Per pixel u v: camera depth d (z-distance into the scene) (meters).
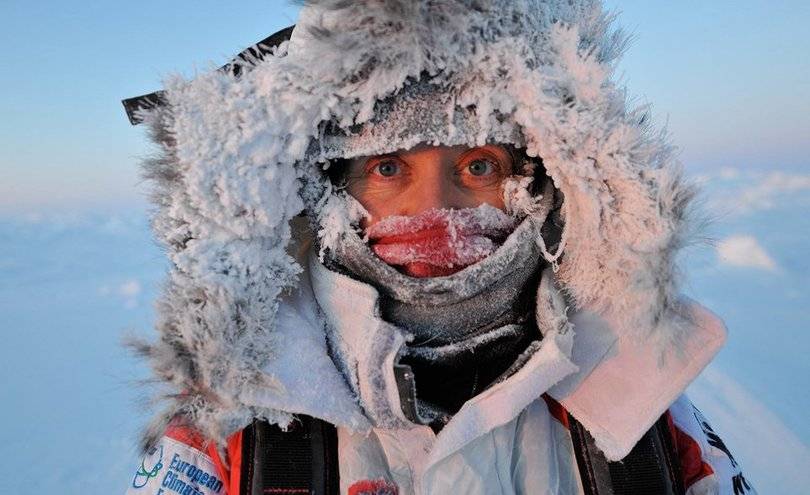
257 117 0.72
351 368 0.78
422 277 0.80
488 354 0.83
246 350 0.73
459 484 0.77
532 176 0.83
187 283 0.70
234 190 0.71
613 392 0.84
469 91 0.75
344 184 0.81
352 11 0.69
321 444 0.78
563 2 0.79
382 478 0.78
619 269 0.79
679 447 0.92
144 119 0.74
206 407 0.72
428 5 0.69
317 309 0.83
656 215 0.74
